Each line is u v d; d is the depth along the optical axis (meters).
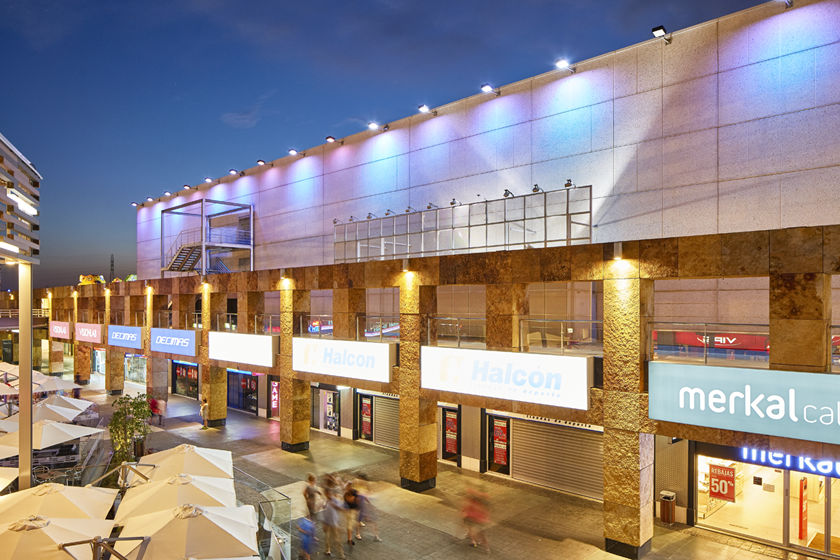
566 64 19.27
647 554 13.70
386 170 25.55
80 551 9.11
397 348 19.38
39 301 52.22
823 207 14.60
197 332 28.36
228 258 34.75
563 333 15.41
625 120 18.28
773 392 11.42
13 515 10.33
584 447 17.83
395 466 21.11
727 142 16.27
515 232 20.55
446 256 17.62
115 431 18.94
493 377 16.12
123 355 37.66
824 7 14.75
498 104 21.61
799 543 13.87
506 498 17.77
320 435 26.25
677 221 17.12
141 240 44.00
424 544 14.45
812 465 12.86
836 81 14.51
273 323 26.03
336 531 14.05
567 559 13.56
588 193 18.95
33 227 10.63
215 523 9.48
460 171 22.72
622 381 13.70
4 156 8.86
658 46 17.64
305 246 29.50
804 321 11.34
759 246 11.88
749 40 15.95
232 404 33.22
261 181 32.44
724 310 16.38
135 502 11.15
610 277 14.00
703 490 15.45
